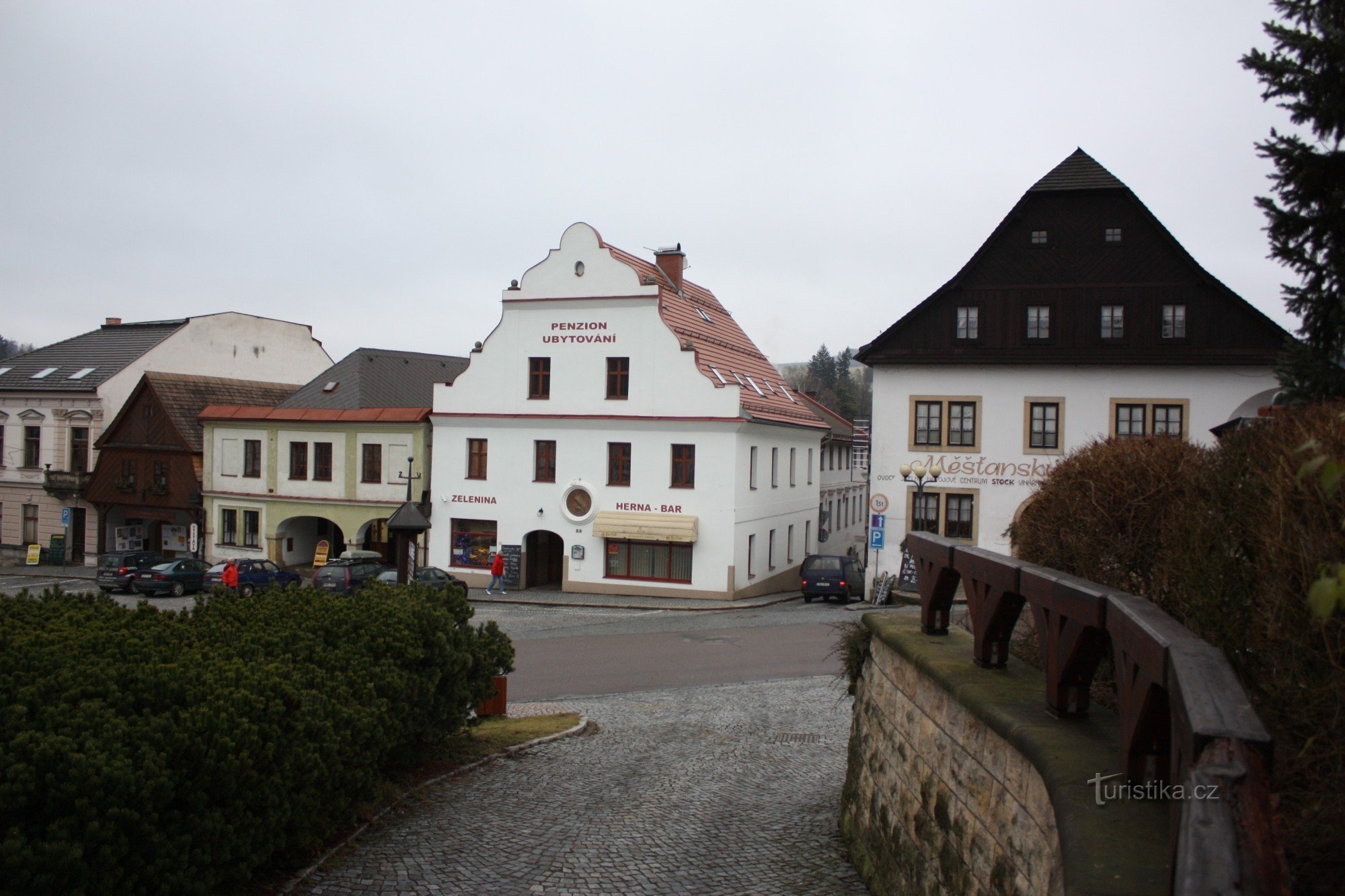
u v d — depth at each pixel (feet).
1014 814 17.93
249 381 168.55
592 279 119.44
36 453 164.86
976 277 107.65
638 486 117.70
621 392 118.73
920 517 109.29
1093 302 104.68
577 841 31.32
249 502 139.74
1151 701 13.46
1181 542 19.01
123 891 19.03
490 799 35.68
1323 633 13.52
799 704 58.18
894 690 28.22
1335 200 31.07
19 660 23.00
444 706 37.06
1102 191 104.58
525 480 122.42
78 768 18.26
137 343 169.17
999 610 22.47
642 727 51.42
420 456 129.08
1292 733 14.43
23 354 180.14
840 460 196.95
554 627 92.99
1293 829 13.14
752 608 110.22
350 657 31.89
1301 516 14.21
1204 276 101.76
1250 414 90.58
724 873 29.04
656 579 117.50
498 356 123.54
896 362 109.09
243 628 32.32
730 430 114.52
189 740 20.74
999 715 18.63
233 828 21.91
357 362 149.59
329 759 26.48
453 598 41.37
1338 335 32.60
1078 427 105.19
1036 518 29.12
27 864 17.25
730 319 158.81
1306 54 30.63
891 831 26.73
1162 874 12.19
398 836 30.37
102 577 125.39
